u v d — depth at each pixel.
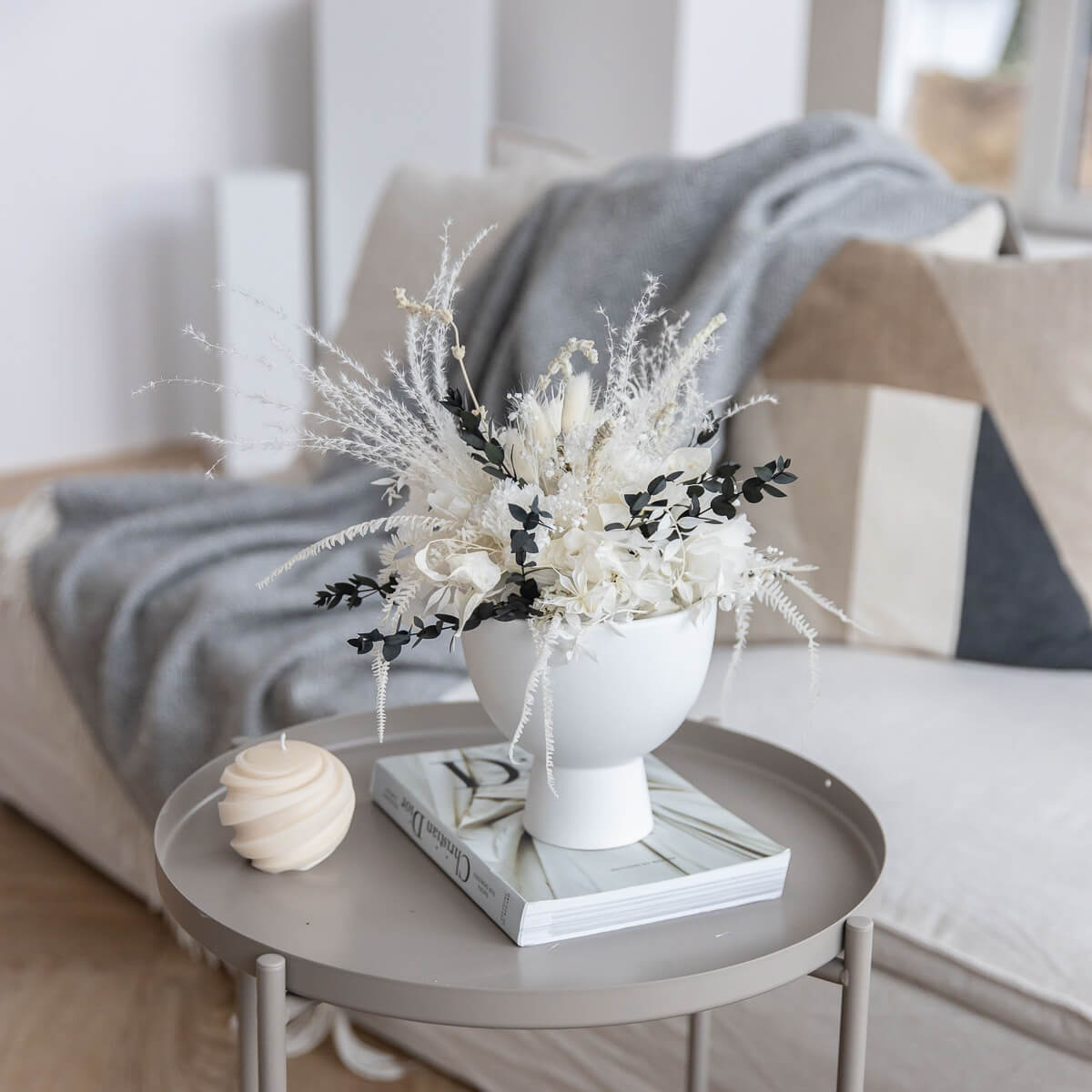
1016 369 1.62
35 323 4.01
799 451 1.69
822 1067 1.22
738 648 0.97
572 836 0.96
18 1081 1.53
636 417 0.96
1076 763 1.34
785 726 1.42
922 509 1.63
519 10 4.04
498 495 0.88
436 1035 1.52
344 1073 1.55
